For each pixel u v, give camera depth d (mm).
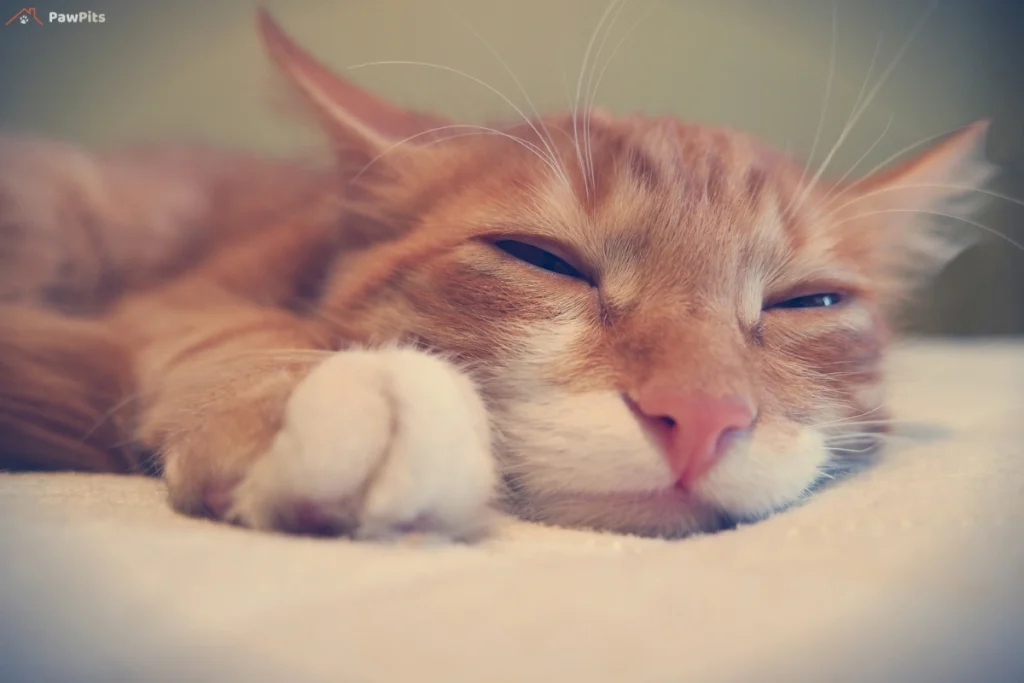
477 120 205
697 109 262
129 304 198
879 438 194
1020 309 314
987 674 124
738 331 174
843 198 198
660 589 134
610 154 182
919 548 143
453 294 175
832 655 125
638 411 164
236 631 125
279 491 144
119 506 158
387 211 188
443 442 145
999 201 276
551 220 176
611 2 254
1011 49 270
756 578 137
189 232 215
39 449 187
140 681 121
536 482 167
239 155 231
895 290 221
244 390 157
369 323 180
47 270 207
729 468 163
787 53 265
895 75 271
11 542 141
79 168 215
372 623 127
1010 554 142
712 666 123
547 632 126
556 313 172
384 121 192
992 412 230
